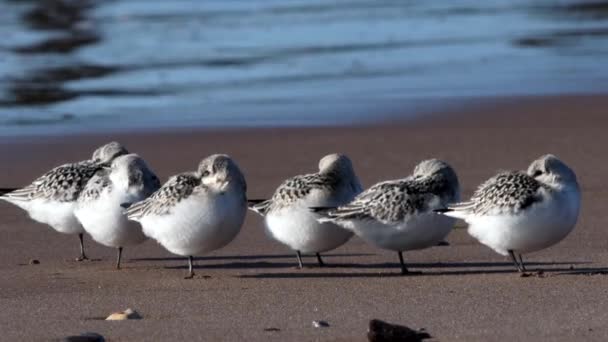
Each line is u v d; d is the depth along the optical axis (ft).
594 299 36.24
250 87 90.84
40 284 40.63
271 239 48.52
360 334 32.32
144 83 93.40
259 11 134.21
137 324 34.01
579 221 49.32
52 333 33.04
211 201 39.52
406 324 33.45
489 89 86.28
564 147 66.08
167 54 107.45
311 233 41.98
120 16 132.57
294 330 32.96
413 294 37.78
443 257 44.55
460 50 106.11
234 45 111.75
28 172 63.52
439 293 37.81
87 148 69.56
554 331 32.14
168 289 39.60
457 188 41.29
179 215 39.65
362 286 39.40
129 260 45.39
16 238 48.93
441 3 137.80
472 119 75.46
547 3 135.33
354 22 124.67
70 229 46.01
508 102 80.74
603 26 117.29
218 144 69.82
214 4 140.36
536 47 106.63
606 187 55.88
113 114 80.94
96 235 43.06
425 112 78.13
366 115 77.77
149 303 37.27
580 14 126.11
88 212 42.86
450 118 75.87
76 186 45.68
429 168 41.19
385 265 43.47
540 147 66.39
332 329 33.01
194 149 68.59
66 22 128.47
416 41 111.96
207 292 38.93
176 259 45.47
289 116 78.33
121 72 98.68
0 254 46.14
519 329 32.48
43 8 139.13
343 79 93.35
